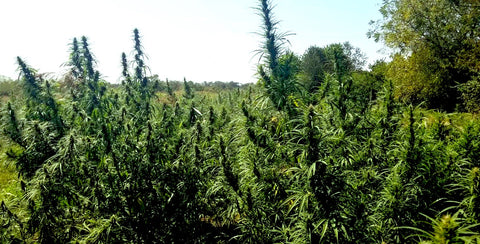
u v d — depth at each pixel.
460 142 3.52
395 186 2.93
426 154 3.19
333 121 4.06
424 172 3.08
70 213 3.89
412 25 17.34
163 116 6.64
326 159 2.90
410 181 3.06
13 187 4.84
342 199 2.85
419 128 3.76
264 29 4.95
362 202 2.90
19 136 6.16
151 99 9.98
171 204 3.84
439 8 16.05
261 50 4.96
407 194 3.03
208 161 4.48
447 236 1.85
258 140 3.88
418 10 16.75
